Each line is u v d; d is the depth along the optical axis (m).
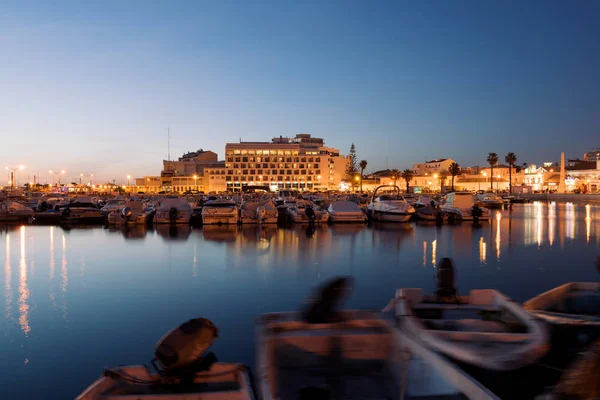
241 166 135.75
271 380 3.79
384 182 127.88
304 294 8.43
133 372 4.01
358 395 3.97
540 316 5.49
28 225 25.11
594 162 109.88
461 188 110.94
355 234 19.78
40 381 4.75
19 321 6.76
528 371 4.27
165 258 12.73
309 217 24.78
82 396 3.43
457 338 4.77
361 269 11.00
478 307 6.22
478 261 12.35
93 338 6.01
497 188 100.62
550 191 92.44
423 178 127.56
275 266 11.41
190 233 20.12
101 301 7.93
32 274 10.39
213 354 5.38
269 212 24.16
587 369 3.37
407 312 5.59
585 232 20.77
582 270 11.01
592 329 5.05
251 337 5.99
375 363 4.50
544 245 15.91
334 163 144.38
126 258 12.74
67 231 21.38
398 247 15.23
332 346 4.54
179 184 136.25
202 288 8.92
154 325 6.56
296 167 137.75
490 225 24.97
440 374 3.80
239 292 8.59
